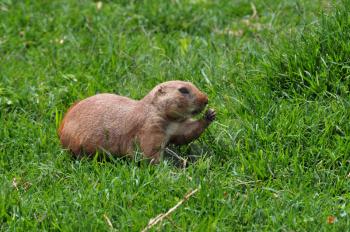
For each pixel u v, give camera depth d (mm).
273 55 14930
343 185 12047
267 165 12422
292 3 18812
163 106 12750
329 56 14328
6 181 12367
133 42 17547
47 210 11438
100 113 13164
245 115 13797
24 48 18062
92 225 10992
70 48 17641
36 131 14203
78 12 19172
